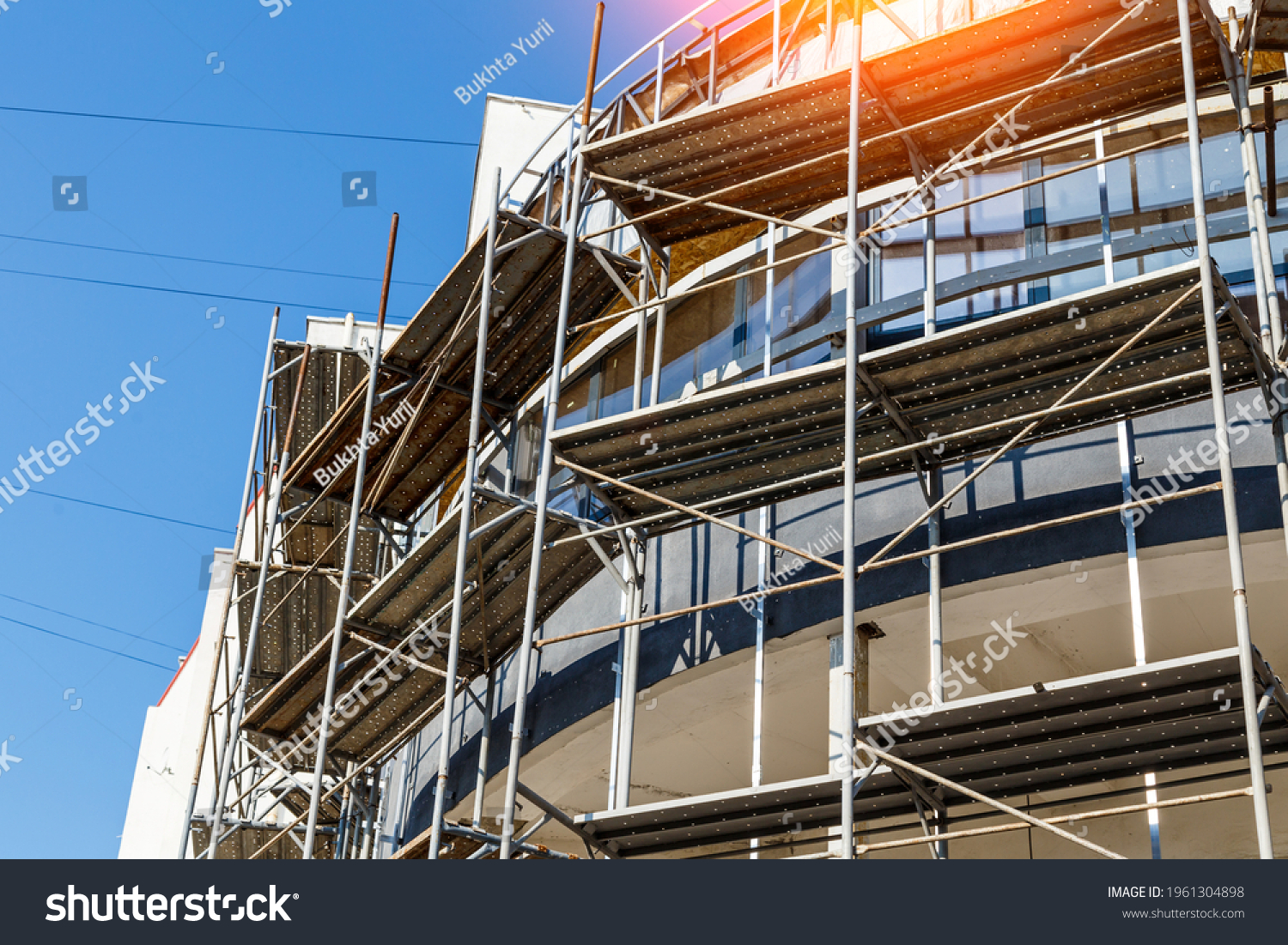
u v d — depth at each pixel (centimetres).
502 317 1512
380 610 1549
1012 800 1387
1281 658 1344
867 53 1380
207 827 2031
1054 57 1138
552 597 1516
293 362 1903
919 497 1227
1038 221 1278
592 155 1323
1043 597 1181
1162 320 963
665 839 1151
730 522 1373
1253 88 1183
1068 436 1169
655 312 1595
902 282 1329
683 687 1383
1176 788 1347
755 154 1294
